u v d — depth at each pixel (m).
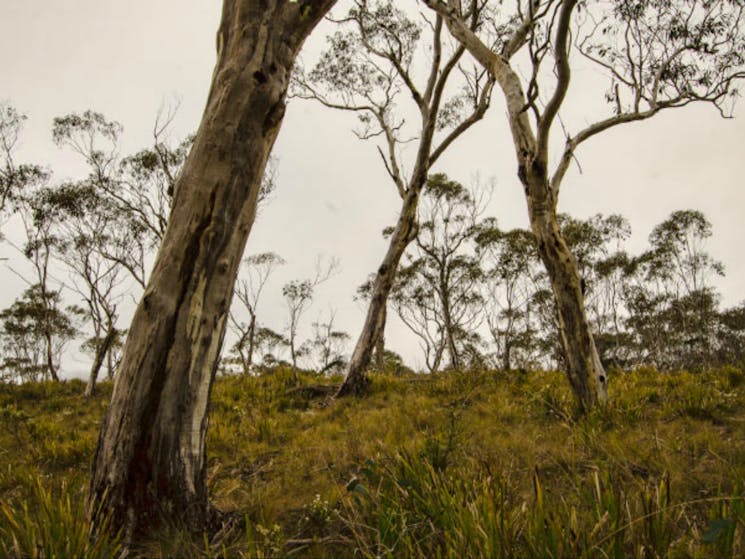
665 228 24.80
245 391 9.78
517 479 3.74
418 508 2.84
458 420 5.78
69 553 2.35
